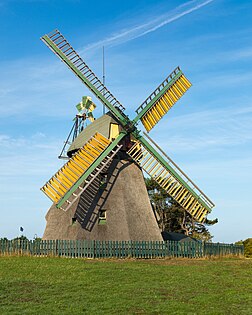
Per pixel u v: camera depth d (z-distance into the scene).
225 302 14.88
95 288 16.42
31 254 27.27
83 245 25.66
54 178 26.14
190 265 23.44
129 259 25.39
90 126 30.44
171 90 31.03
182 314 13.14
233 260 28.16
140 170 29.61
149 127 29.58
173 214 55.44
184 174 29.84
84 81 28.08
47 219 30.17
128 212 27.47
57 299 14.66
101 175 28.05
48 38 27.70
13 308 13.41
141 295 15.45
